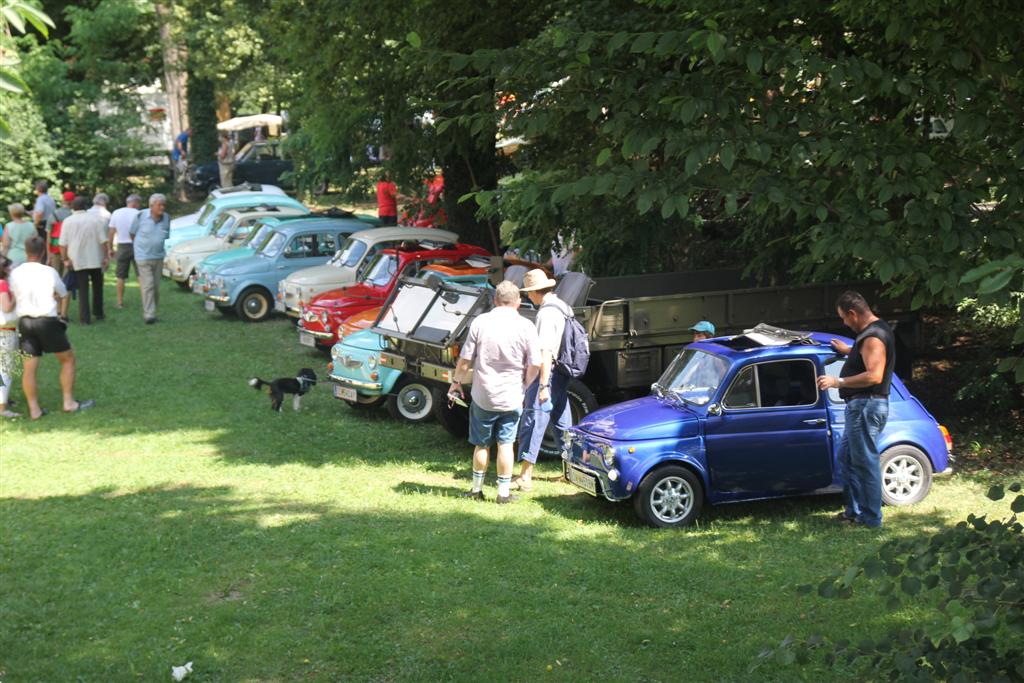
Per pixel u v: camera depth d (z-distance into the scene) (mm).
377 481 10664
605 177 5836
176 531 9070
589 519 9391
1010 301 5445
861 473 9047
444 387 12141
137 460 11555
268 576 7969
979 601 3793
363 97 19734
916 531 8914
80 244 19641
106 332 19203
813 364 9477
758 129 5961
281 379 13570
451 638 6879
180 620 7199
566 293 11719
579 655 6598
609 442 9133
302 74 21000
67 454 11844
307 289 18000
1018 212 5992
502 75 6633
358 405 14047
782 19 7691
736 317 12070
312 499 10047
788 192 5934
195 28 38000
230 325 20000
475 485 10031
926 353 15023
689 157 5734
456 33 16922
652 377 11797
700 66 6512
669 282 13758
